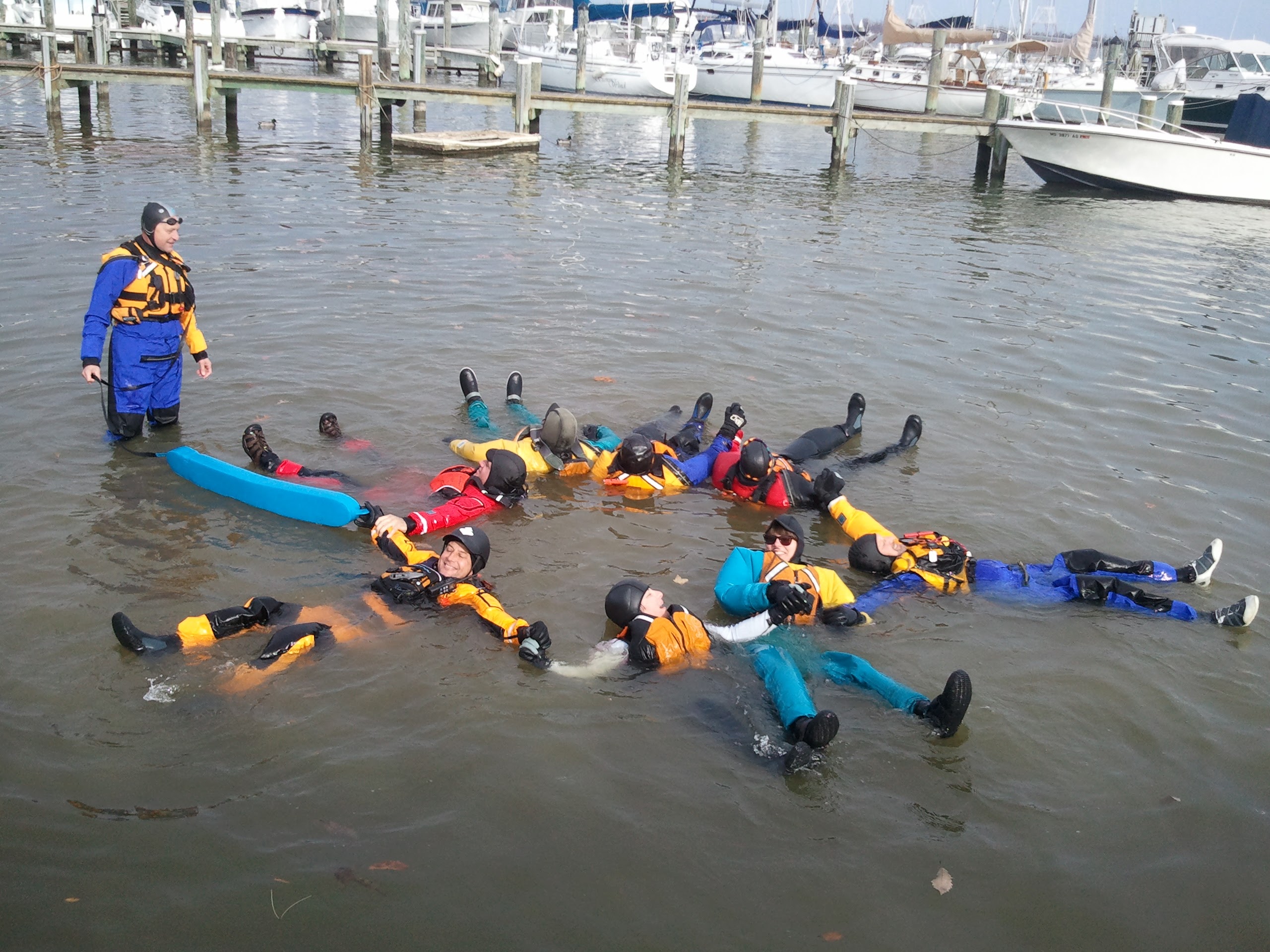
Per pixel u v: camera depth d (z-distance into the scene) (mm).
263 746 4098
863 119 24094
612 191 19281
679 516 6621
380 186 17953
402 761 4062
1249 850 3824
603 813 3838
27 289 10016
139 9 46344
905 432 7652
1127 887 3611
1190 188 22641
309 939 3197
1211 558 5805
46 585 5121
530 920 3320
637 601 5066
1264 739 4496
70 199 14664
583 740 4277
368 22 49969
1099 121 30609
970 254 15047
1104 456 7680
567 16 52812
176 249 12242
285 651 4668
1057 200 21609
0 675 4391
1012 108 24344
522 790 3936
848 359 9648
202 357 7461
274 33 50750
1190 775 4238
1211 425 8391
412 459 7051
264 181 17578
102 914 3240
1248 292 13453
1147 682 4887
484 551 5418
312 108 32062
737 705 4629
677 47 43844
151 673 4504
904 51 42344
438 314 10266
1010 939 3365
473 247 13430
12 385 7672
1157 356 10297
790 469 6879
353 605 5203
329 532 5996
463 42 51438
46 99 23062
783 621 5199
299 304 10258
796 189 21047
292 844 3580
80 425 7117
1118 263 15023
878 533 6102
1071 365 9836
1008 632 5328
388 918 3291
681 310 10984
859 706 4633
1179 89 33844
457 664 4770
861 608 5523
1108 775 4219
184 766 3949
